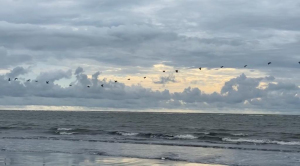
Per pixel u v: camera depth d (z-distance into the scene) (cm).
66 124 7669
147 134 4788
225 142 3847
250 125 8038
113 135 4703
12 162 2291
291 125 8112
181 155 2667
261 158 2556
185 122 9450
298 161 2428
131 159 2439
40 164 2219
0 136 4294
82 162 2298
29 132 5056
